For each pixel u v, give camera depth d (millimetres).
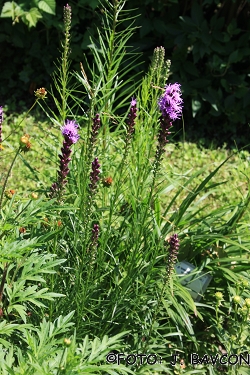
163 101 1067
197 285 1365
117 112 2412
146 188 1360
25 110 2402
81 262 1167
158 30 2379
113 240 1374
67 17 1290
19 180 1911
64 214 1307
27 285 1292
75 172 1327
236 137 2453
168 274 1131
